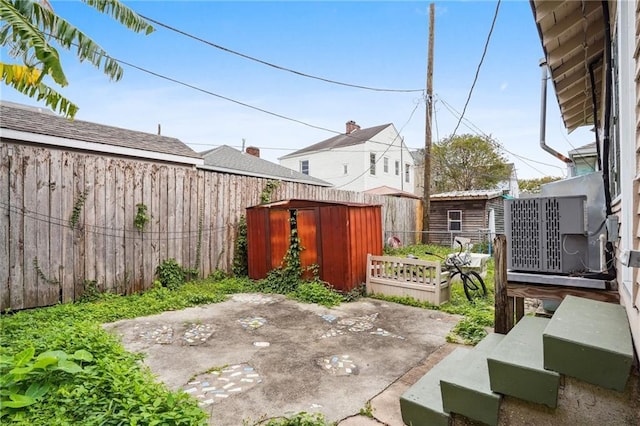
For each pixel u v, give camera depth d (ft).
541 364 5.72
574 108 17.74
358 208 21.21
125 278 19.16
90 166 17.94
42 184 16.38
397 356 11.76
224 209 24.08
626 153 6.07
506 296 9.61
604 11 9.00
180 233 21.70
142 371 9.86
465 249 38.01
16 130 22.02
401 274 20.20
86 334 10.32
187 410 7.26
